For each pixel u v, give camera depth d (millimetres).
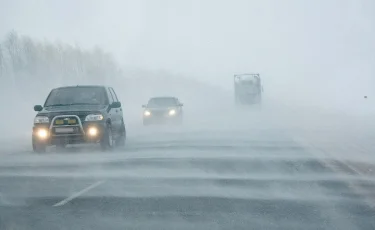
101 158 14664
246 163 13258
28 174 11859
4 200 8852
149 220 7266
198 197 8906
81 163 13680
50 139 15508
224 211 7793
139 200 8703
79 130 15477
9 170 12531
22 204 8508
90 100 16938
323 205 8164
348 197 8773
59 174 11812
